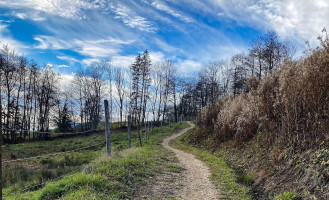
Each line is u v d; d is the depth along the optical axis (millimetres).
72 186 5801
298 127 7926
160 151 14930
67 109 45531
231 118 15477
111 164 8102
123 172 7527
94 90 50781
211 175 9219
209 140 18531
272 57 31578
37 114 43156
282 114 9070
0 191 3641
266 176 7570
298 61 8961
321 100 7387
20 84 39000
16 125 37125
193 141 20812
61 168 13945
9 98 35594
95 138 30859
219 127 17609
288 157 7594
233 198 6547
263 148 10078
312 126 7262
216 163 11656
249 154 10820
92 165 8117
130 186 6824
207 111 22078
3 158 17734
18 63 37938
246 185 7785
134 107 49094
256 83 13773
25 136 38312
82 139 31203
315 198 4992
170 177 8492
